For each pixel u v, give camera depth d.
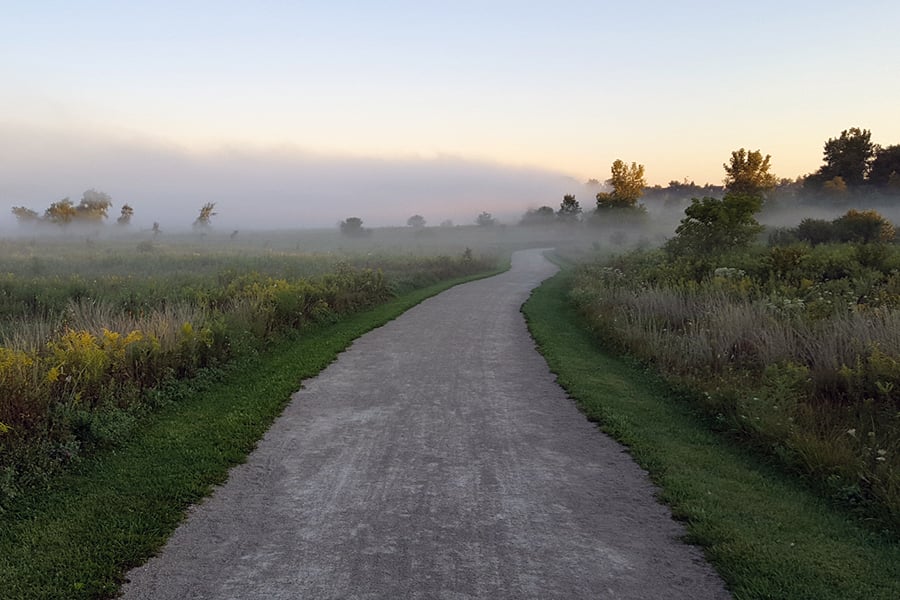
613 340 12.01
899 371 7.12
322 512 4.68
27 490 4.84
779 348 8.73
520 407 7.85
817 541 4.29
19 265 23.56
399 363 10.46
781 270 16.27
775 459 5.96
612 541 4.28
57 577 3.67
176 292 14.18
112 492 4.91
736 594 3.58
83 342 7.25
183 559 3.94
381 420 7.20
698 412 7.62
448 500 4.95
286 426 6.94
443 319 15.92
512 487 5.26
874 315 9.48
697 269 17.73
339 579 3.70
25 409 5.55
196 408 7.34
